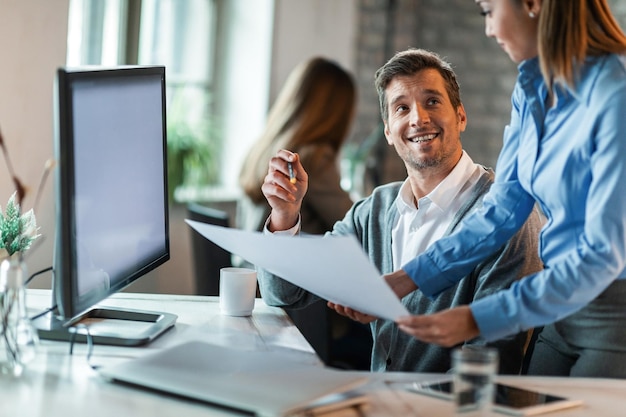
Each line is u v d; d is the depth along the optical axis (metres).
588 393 1.63
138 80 1.97
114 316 2.01
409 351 2.16
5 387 1.52
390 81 2.24
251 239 1.76
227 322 2.04
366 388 1.60
